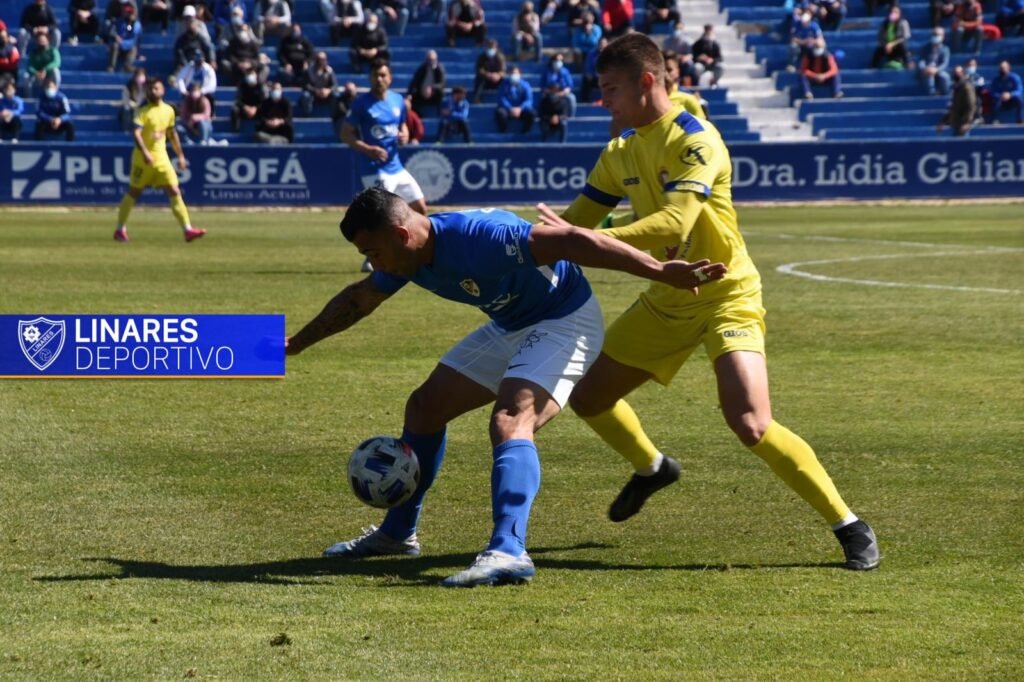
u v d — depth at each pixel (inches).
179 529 365.7
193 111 1927.9
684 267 301.4
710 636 274.7
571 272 338.6
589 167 1820.9
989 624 283.0
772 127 2177.7
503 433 322.3
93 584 311.6
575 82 2198.6
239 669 253.4
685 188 334.0
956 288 948.6
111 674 250.2
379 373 617.6
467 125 1995.6
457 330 750.5
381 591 309.6
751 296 352.2
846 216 1694.1
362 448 336.2
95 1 2283.5
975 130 2128.4
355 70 2158.0
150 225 1537.9
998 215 1683.1
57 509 385.1
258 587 311.3
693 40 2348.7
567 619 286.5
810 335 735.7
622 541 359.3
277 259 1144.8
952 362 649.6
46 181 1779.0
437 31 2283.5
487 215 317.1
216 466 442.3
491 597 304.2
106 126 2043.6
